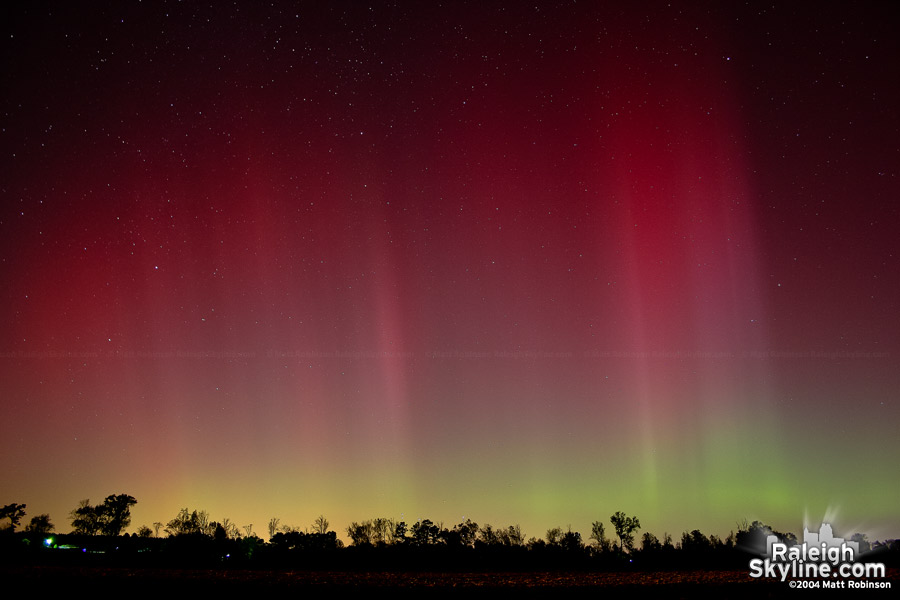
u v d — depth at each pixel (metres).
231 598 15.31
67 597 15.14
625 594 15.92
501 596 15.82
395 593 16.23
